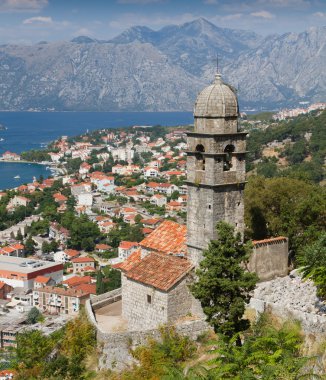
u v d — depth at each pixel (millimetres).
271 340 45344
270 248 65938
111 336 58000
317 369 44219
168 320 58406
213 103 58250
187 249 61219
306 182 89125
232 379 42625
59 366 60531
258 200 75625
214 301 52719
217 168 58281
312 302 55594
